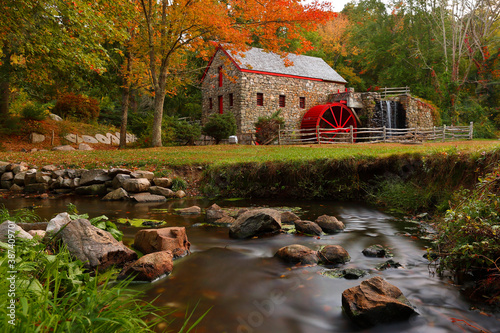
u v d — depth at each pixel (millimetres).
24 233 2834
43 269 2469
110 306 1940
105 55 10523
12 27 8773
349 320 2375
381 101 24875
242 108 22484
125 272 2992
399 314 2350
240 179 8336
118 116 26422
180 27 13992
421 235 4512
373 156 7414
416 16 32594
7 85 17797
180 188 8688
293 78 24750
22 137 17312
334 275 3152
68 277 2469
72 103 22156
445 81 29203
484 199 3479
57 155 11758
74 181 8852
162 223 5309
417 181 6480
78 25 9039
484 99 30688
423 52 32094
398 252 3809
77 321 1625
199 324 2270
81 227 3252
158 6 15273
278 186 7996
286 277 3117
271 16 13602
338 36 40750
